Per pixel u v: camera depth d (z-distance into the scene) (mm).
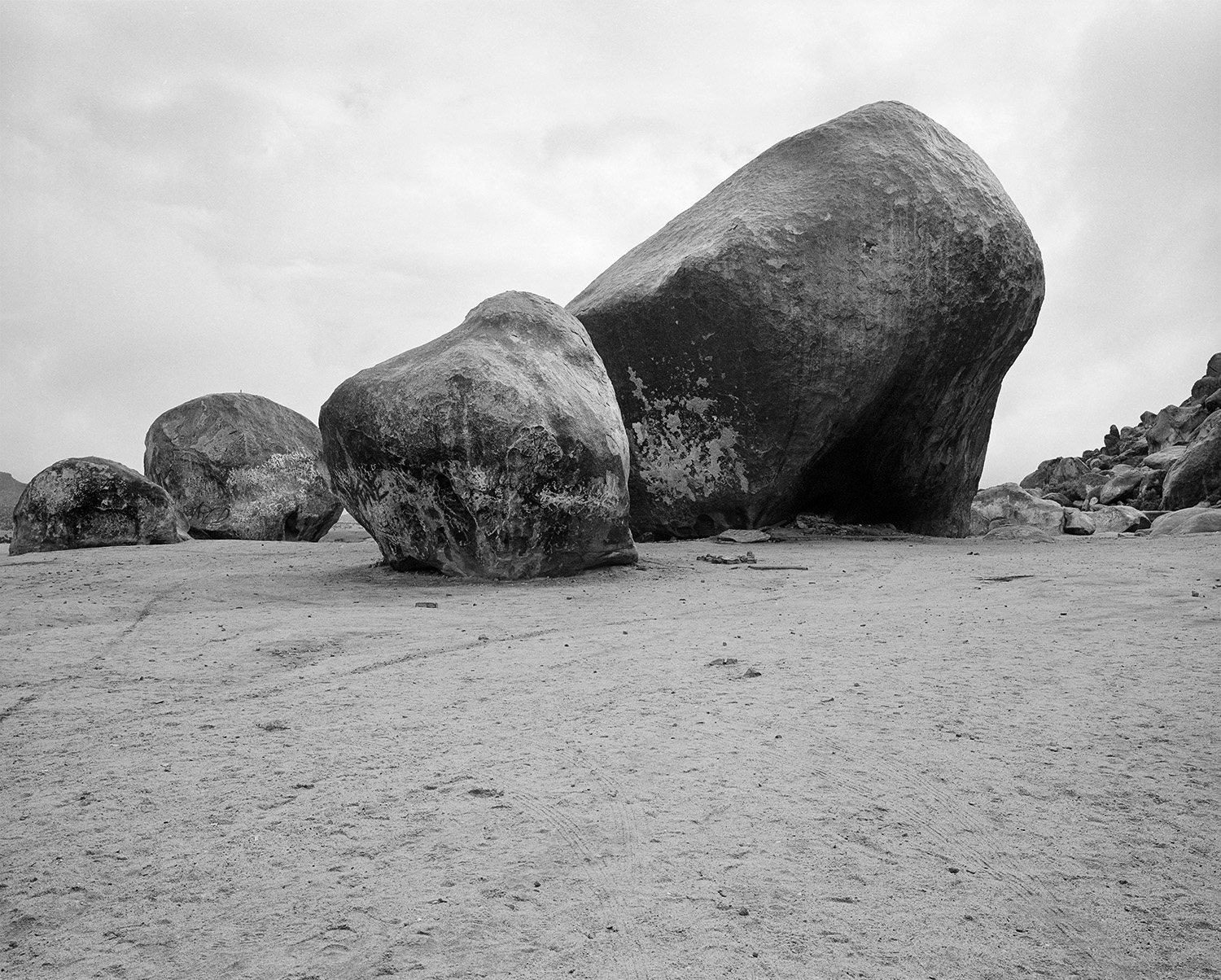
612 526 10344
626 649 6230
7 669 5793
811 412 14117
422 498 9875
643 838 3250
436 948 2623
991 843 3168
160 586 9539
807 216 14281
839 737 4223
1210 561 9258
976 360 15109
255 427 19641
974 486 17000
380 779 3842
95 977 2535
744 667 5566
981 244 14367
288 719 4719
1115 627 6289
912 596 8234
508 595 8859
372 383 10008
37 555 13258
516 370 9914
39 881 3043
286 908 2850
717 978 2467
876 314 14047
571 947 2617
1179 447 32188
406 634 6863
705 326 13906
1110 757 3879
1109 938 2637
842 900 2828
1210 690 4699
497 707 4887
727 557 11602
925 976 2471
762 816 3396
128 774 3951
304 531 20047
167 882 3018
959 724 4348
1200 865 2998
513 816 3451
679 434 14500
